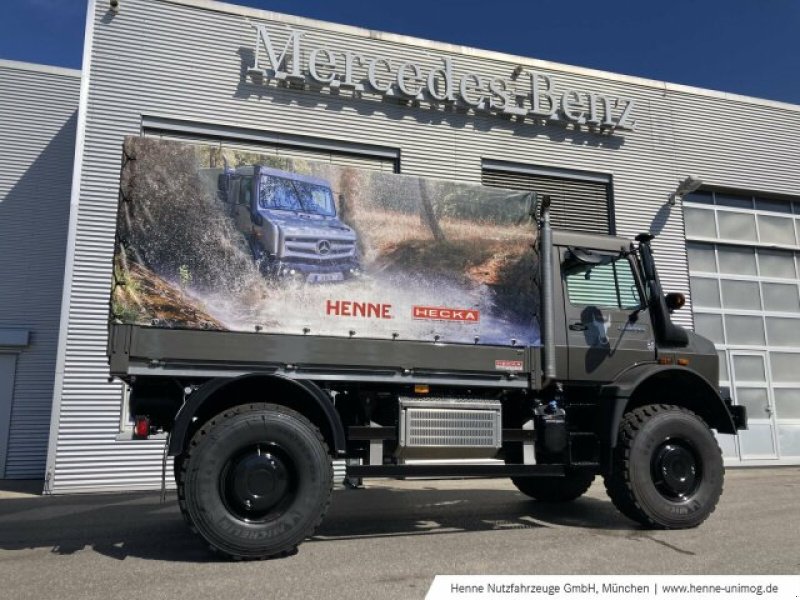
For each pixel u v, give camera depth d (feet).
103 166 31.94
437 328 18.60
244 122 34.42
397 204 18.80
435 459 18.84
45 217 38.78
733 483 32.99
